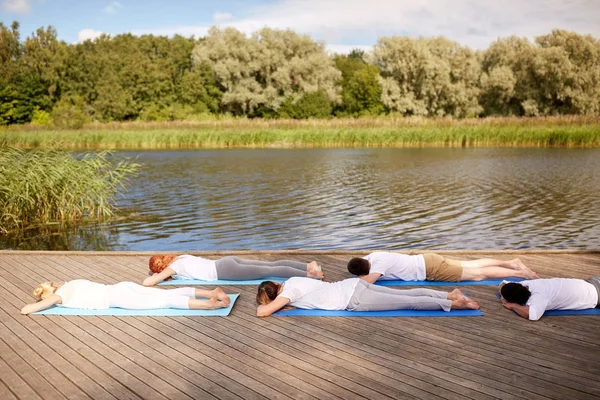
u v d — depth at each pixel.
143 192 12.86
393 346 3.37
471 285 4.70
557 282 4.00
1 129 34.94
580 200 11.24
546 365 3.09
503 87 44.78
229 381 2.91
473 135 27.02
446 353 3.26
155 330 3.66
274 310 3.91
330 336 3.53
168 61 48.06
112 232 8.71
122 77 43.06
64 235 8.55
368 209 10.47
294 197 11.98
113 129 34.03
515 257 5.64
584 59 44.50
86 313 3.98
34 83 43.03
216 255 5.75
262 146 28.33
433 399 2.71
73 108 36.62
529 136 26.44
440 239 8.05
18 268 5.30
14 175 9.15
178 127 33.44
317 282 4.12
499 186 13.37
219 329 3.67
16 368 3.11
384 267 4.74
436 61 45.66
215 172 16.84
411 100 45.38
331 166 18.44
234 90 44.81
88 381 2.94
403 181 14.47
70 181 9.77
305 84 44.22
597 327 3.68
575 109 43.94
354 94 46.62
